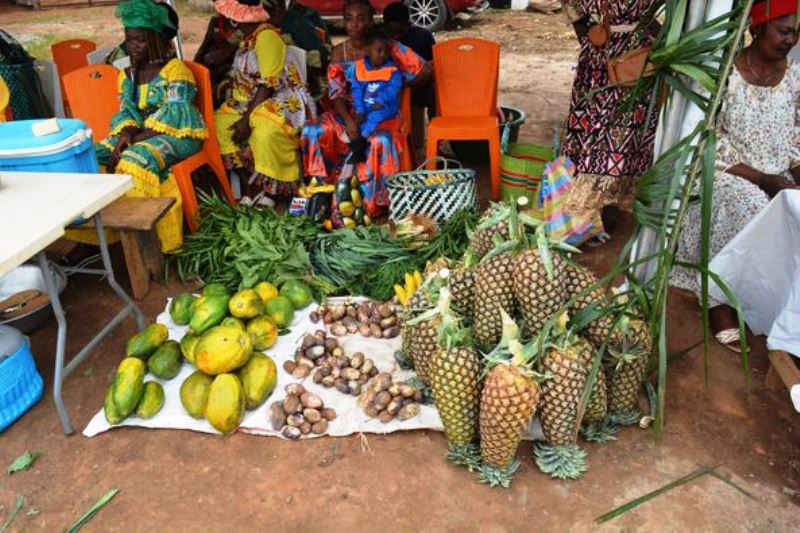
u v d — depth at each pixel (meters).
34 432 2.81
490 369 2.33
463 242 3.77
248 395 2.75
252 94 4.72
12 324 3.37
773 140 3.28
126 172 3.83
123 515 2.40
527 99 7.51
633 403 2.66
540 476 2.49
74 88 4.67
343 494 2.45
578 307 2.43
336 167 4.71
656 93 2.37
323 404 2.79
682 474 2.48
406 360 2.99
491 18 12.61
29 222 2.41
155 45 4.26
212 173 4.88
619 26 3.67
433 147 4.55
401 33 5.31
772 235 2.83
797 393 2.32
